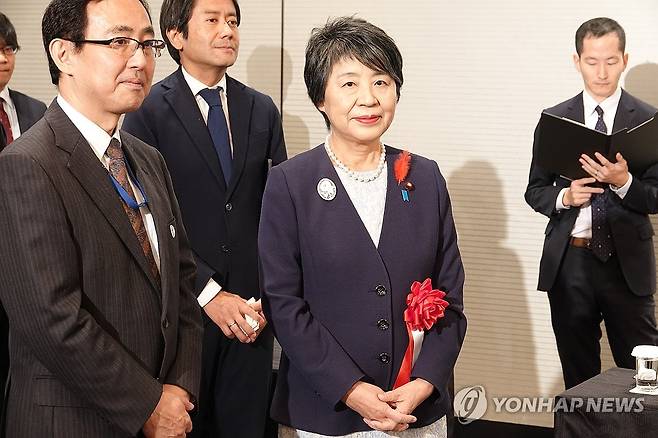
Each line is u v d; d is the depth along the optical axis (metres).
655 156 3.30
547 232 3.54
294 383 2.14
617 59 3.42
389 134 3.96
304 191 2.11
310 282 2.11
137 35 1.99
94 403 1.88
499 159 3.84
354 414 2.08
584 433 2.21
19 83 4.29
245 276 3.02
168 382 2.06
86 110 1.99
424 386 2.06
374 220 2.12
